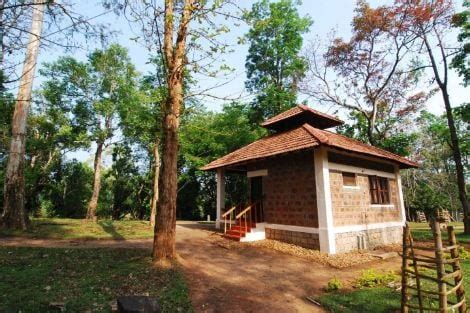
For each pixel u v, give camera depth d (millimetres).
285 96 25141
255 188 14531
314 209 10984
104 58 22109
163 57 9039
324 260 9391
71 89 23359
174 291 6082
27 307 4918
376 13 18625
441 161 37812
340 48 20719
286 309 5629
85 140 23344
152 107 16641
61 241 11289
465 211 16578
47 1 5613
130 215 34938
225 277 7496
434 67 18062
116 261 8203
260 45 26375
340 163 11781
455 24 17062
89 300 5355
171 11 8281
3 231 12180
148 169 33438
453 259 4535
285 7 25562
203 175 29594
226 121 25234
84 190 33562
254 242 12227
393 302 5727
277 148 12469
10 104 20641
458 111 17812
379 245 12586
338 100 22234
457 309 5176
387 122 22391
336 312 5379
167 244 8109
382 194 14070
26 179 25156
